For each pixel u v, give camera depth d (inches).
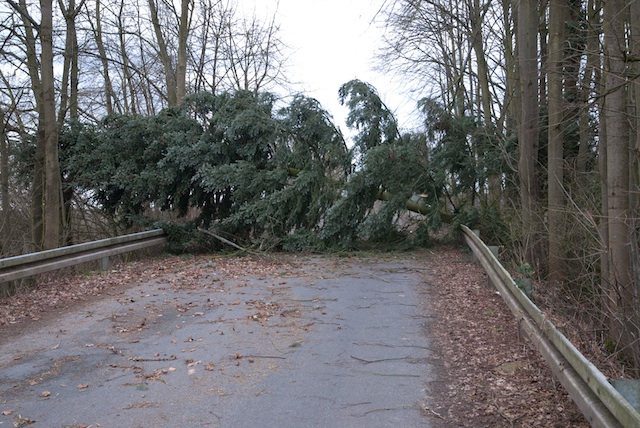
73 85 861.8
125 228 746.8
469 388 226.7
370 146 658.2
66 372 247.6
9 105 769.6
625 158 307.3
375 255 603.8
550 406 206.7
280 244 636.7
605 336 322.7
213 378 239.1
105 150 685.3
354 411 205.6
